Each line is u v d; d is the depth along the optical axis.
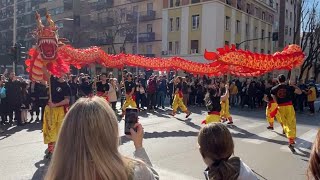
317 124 14.66
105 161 1.63
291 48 10.19
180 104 15.59
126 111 2.31
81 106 1.71
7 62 62.12
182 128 12.25
